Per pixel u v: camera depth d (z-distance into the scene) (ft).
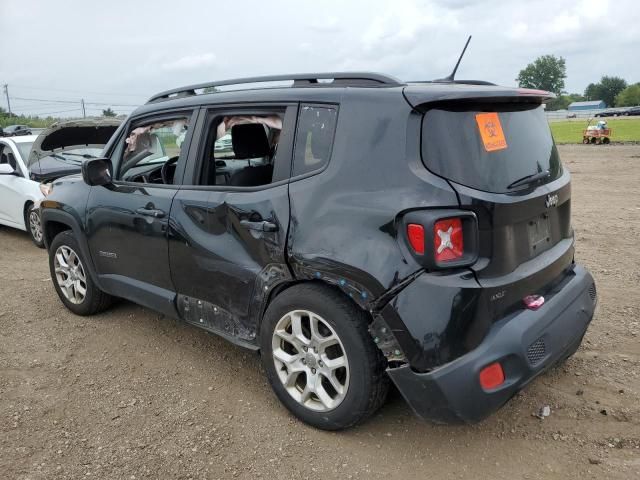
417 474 9.16
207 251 11.31
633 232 24.58
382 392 9.38
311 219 9.52
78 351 13.88
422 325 8.30
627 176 45.44
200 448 9.96
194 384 12.17
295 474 9.25
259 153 11.63
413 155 8.63
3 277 20.30
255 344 11.11
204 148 11.85
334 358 9.79
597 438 9.84
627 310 15.29
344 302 9.31
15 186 25.89
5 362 13.32
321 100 9.94
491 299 8.52
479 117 8.98
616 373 11.93
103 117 24.95
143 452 9.88
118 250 13.73
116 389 12.03
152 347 14.02
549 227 10.21
